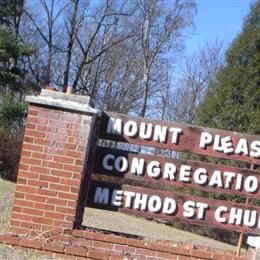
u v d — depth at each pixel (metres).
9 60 27.38
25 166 7.54
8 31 26.42
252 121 20.75
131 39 43.84
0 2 28.42
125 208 7.78
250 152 7.79
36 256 7.18
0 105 24.72
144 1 42.47
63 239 7.46
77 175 7.50
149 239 7.78
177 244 7.77
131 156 7.80
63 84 39.56
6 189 16.67
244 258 7.49
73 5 40.88
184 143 7.80
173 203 7.79
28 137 7.55
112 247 7.49
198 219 7.79
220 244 17.11
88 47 40.47
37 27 40.16
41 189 7.51
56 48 40.69
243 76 21.36
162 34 42.84
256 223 7.77
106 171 7.78
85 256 7.35
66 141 7.53
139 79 44.19
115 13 42.22
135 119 7.82
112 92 44.41
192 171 7.79
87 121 7.54
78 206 7.60
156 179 7.78
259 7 22.41
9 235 7.44
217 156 7.79
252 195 7.77
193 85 46.91
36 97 7.57
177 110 46.56
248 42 21.73
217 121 21.36
